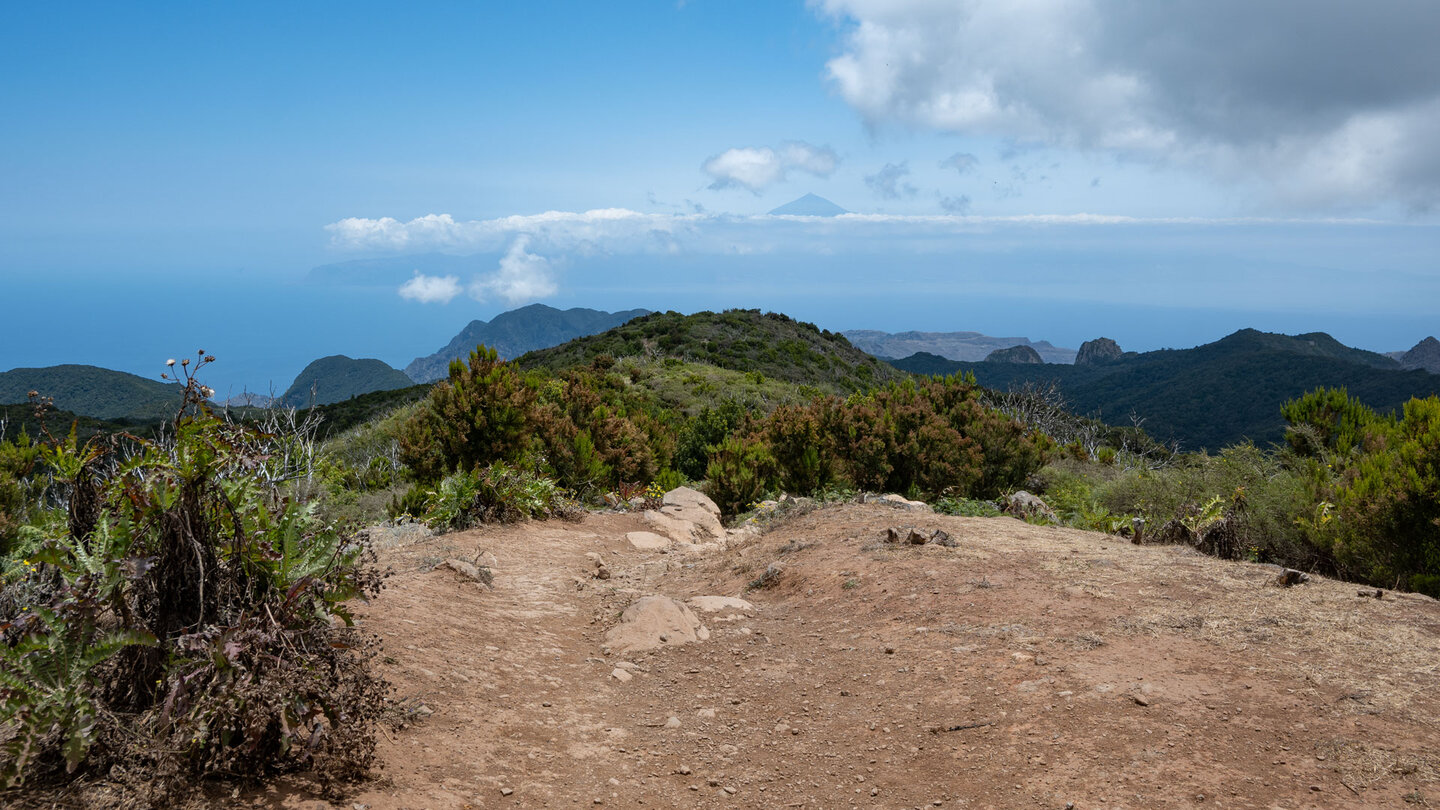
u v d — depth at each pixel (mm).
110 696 2873
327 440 26797
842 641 5609
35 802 2443
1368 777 3092
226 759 2818
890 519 9039
